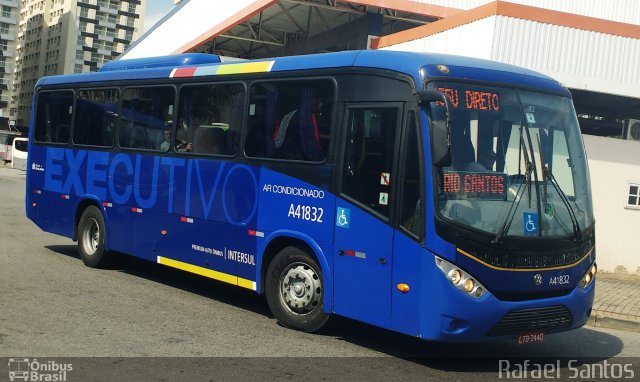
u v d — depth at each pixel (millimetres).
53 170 10961
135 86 9445
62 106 10914
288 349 6391
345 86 6629
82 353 5836
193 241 8273
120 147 9617
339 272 6484
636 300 9875
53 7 138000
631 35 12172
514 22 11570
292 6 18781
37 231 14461
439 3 16750
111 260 10211
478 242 5664
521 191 6008
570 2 15898
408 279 5855
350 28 18734
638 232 12484
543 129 6352
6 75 132125
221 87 8078
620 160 12438
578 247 6219
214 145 8062
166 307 7875
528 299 5875
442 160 5574
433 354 6656
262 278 7359
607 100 13492
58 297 7992
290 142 7113
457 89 6020
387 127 6176
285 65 7324
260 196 7363
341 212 6484
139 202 9195
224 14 21828
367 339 7031
